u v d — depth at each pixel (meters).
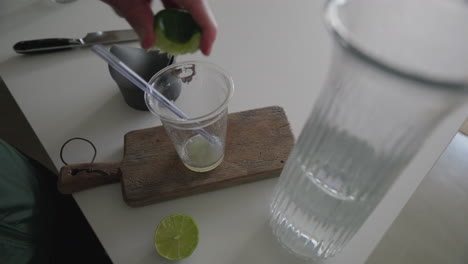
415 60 0.28
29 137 0.80
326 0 0.26
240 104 0.55
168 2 0.45
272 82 0.57
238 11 0.68
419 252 0.76
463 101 0.22
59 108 0.54
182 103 0.49
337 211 0.33
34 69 0.58
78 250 0.57
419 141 0.28
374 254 0.75
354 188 0.31
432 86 0.19
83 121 0.53
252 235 0.43
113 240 0.43
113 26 0.63
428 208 0.82
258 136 0.49
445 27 0.27
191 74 0.46
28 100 0.55
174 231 0.42
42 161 0.84
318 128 0.31
